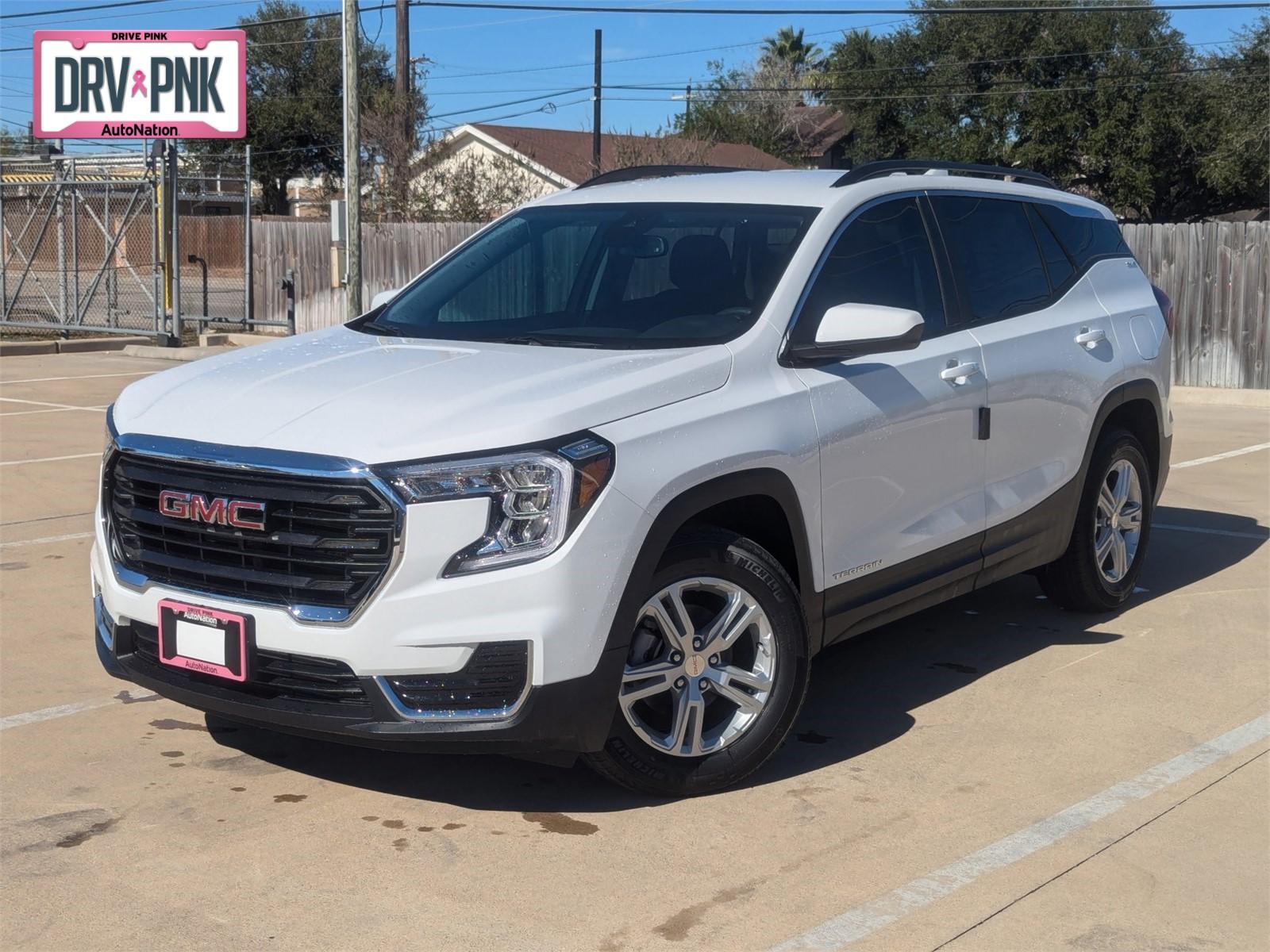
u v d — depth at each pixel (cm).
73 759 459
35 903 359
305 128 5225
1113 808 422
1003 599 673
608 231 523
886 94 4828
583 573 382
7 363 1841
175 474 404
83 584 684
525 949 337
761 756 438
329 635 378
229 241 3088
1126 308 639
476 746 382
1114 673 556
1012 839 400
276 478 384
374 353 463
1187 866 383
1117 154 4397
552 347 460
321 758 464
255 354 481
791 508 445
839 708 517
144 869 379
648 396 412
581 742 391
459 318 514
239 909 357
